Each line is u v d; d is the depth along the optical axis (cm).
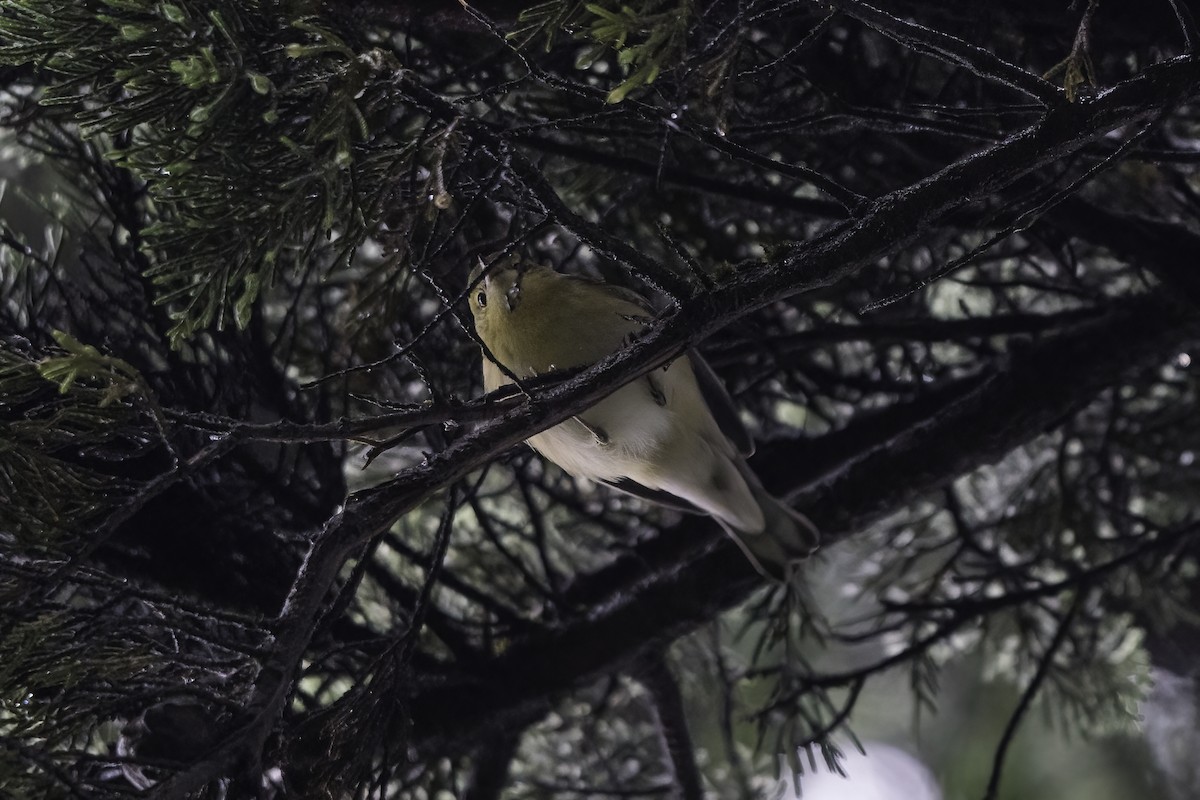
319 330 1016
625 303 935
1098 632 1278
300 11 656
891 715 1709
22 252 941
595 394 617
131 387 563
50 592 601
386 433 984
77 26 621
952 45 634
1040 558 1144
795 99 957
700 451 981
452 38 930
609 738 1289
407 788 1042
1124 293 1074
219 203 621
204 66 591
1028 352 1027
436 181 620
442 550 761
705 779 1305
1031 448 1275
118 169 931
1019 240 1129
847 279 1090
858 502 1045
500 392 635
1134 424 1220
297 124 641
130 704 592
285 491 953
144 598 597
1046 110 658
